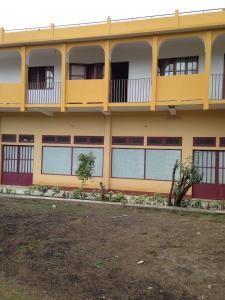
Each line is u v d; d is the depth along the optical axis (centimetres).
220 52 1648
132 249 816
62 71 1744
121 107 1675
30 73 1964
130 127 1795
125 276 686
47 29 1767
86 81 1716
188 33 1548
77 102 1727
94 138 1859
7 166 2042
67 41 1720
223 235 907
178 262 740
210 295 608
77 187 1880
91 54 1861
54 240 880
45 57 1925
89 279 677
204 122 1677
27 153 2006
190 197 1680
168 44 1666
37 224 1018
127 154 1803
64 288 641
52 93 1866
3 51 1836
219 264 726
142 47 1728
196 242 854
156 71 1606
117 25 1670
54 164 1938
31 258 779
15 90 1827
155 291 625
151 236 904
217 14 1541
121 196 1441
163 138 1739
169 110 1662
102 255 788
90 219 1082
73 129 1897
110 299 599
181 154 1709
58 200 1430
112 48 1680
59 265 741
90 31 1709
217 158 1662
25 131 1992
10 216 1107
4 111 1980
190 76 1559
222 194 1650
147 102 1620
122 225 1012
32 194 1596
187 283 652
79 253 800
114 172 1820
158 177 1748
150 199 1394
